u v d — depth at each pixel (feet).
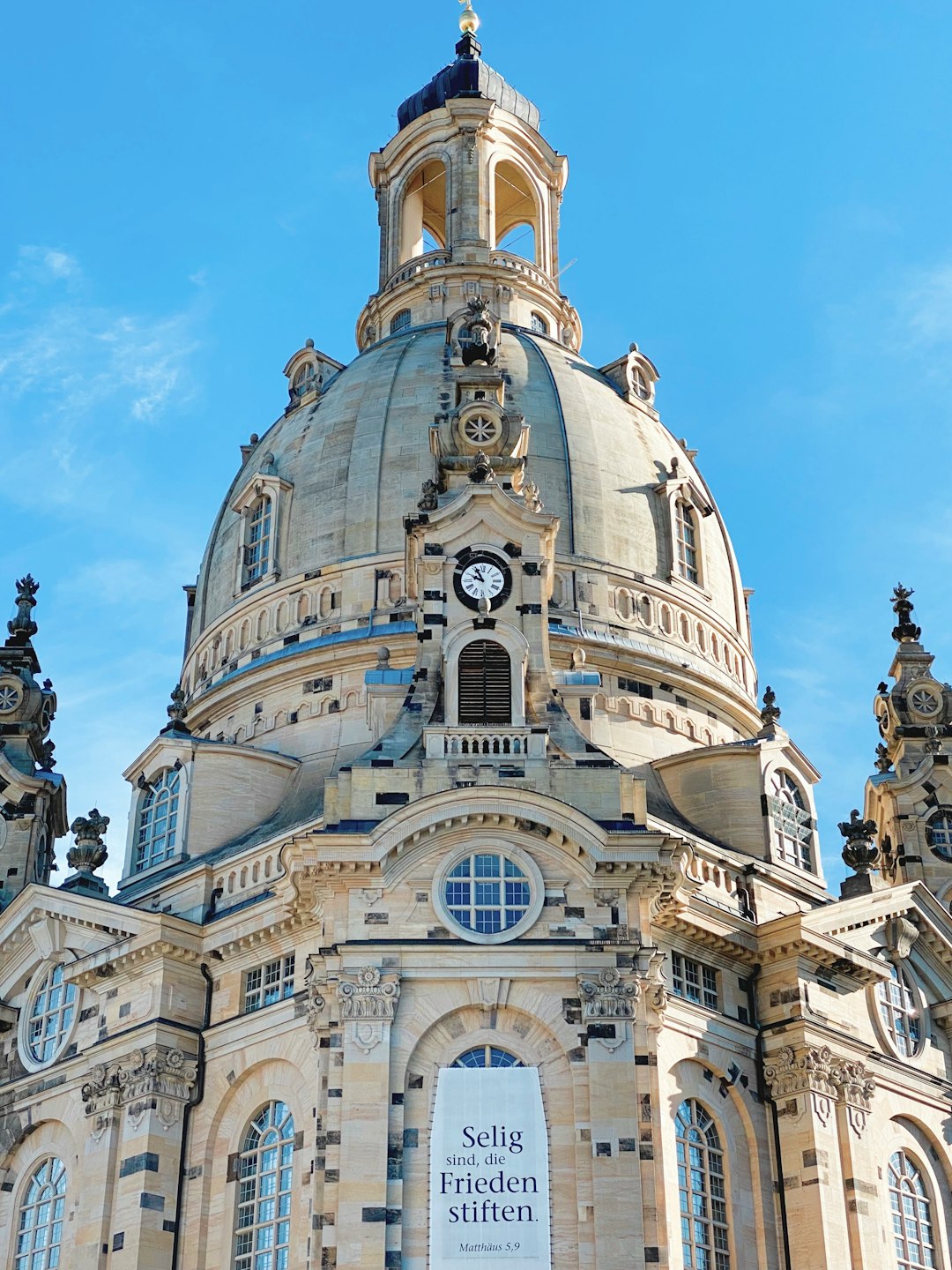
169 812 251.19
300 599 270.05
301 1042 203.92
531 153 353.92
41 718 285.43
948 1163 228.63
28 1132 226.99
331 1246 177.78
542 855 197.57
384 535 269.03
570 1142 184.44
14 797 273.95
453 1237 179.42
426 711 211.00
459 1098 186.19
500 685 212.64
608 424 286.66
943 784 281.13
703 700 269.03
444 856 196.85
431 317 322.75
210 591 291.58
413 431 278.26
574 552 267.18
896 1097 226.79
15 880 266.77
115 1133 211.82
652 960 192.95
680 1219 196.65
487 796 197.06
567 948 192.24
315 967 193.98
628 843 196.24
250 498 285.64
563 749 207.00
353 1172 180.14
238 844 238.89
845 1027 222.48
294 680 262.06
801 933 217.15
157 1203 205.05
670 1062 203.72
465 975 191.01
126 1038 215.31
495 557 219.82
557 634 254.27
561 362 298.56
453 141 342.64
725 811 246.68
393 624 259.39
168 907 229.45
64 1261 211.00
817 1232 204.13
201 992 219.00
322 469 280.10
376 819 199.00
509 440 234.38
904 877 274.36
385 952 191.42
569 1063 187.62
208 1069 213.87
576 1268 178.19
